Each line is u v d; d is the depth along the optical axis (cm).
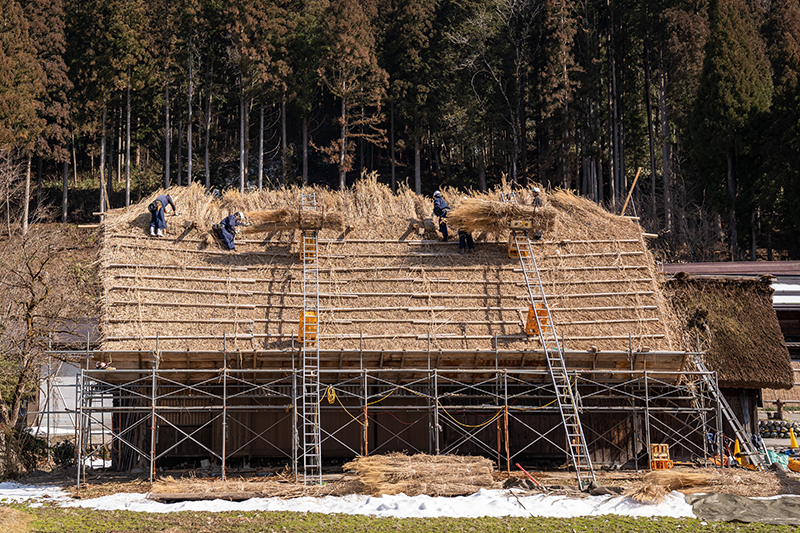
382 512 1605
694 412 2108
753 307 2342
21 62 4775
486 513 1598
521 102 5606
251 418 2119
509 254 2277
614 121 5550
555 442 2148
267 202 2408
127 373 1972
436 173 6562
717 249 5038
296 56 5609
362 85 5444
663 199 5406
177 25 5631
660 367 2056
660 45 5372
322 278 2169
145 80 5509
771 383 2166
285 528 1477
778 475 1898
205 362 1981
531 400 2148
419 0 5697
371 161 6400
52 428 2928
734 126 4659
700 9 5406
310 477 1908
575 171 5422
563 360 1961
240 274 2159
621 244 2312
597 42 5662
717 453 2150
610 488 1752
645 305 2148
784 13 5759
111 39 5312
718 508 1612
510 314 2119
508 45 5675
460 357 2016
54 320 2511
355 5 5453
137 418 2122
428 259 2252
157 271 2105
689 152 5125
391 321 2081
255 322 2048
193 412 2109
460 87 5869
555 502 1670
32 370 2353
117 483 1931
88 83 5366
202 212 2283
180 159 5769
